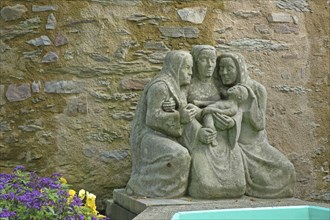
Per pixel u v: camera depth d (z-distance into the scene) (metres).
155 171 3.70
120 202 3.92
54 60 4.96
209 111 3.88
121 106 5.02
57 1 5.04
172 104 3.81
